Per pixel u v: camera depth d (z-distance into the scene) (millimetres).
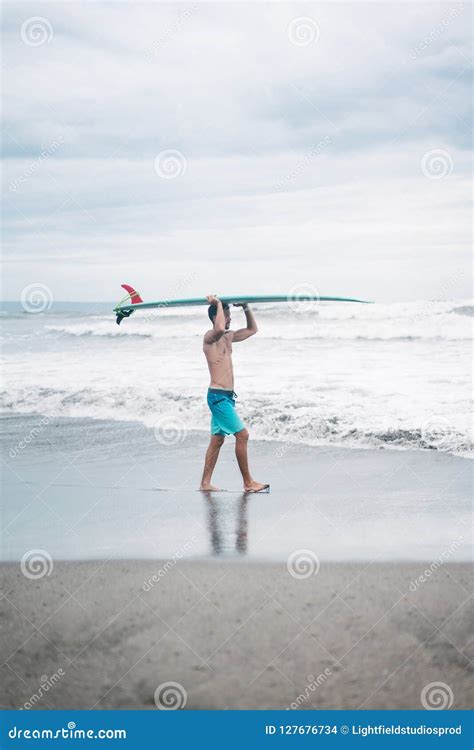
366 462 7715
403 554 5008
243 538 5438
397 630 3914
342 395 10047
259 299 7359
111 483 7219
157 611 4180
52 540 5527
